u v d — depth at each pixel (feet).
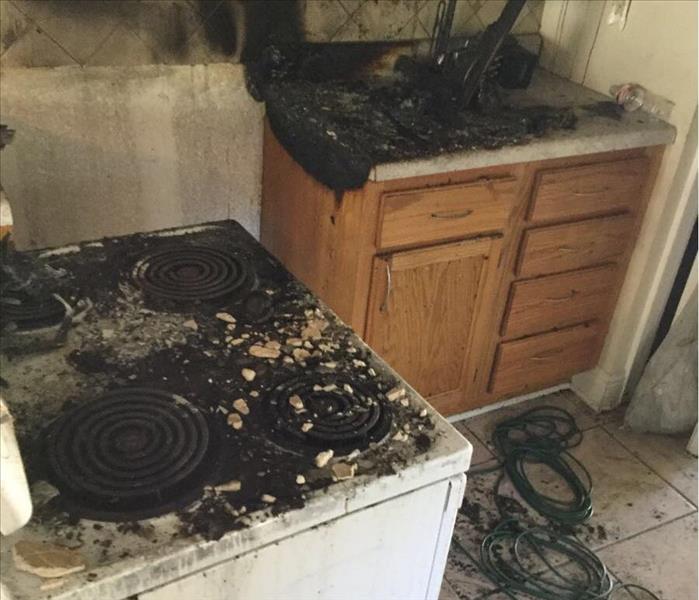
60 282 4.56
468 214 6.53
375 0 7.29
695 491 7.59
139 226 7.21
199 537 3.02
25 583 2.80
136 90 6.57
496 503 7.22
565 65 8.34
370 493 3.37
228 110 7.07
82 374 3.87
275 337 4.30
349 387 3.93
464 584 6.39
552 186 6.85
